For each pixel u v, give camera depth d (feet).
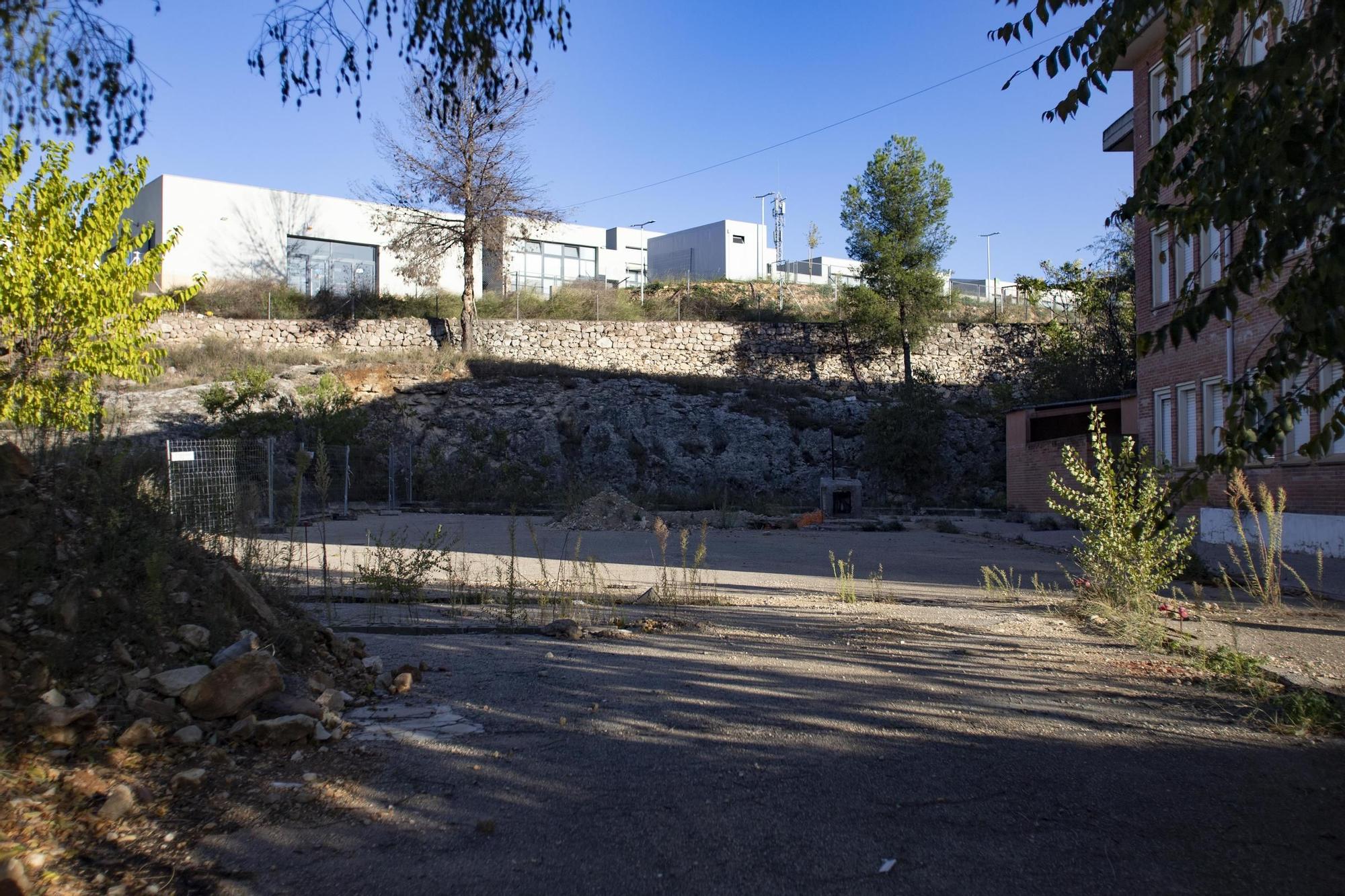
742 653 24.03
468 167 128.67
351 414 99.76
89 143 24.66
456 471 108.78
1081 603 31.27
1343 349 13.15
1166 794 14.44
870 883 11.37
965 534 75.25
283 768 14.29
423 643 24.06
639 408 124.36
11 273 44.68
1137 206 16.92
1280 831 13.05
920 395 122.62
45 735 13.07
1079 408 92.58
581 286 159.33
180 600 17.28
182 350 118.11
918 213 145.18
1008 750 16.48
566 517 77.87
